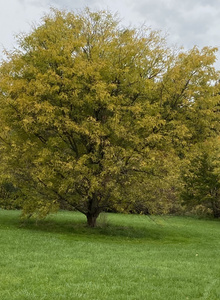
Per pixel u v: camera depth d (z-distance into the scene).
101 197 16.25
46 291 6.66
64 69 13.84
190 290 7.23
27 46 16.11
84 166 13.99
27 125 14.12
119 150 14.22
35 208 15.34
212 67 15.55
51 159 14.30
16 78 15.55
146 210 16.42
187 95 15.18
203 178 29.48
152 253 11.65
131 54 15.33
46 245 11.61
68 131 14.52
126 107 14.38
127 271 8.53
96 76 14.12
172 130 14.62
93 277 7.83
